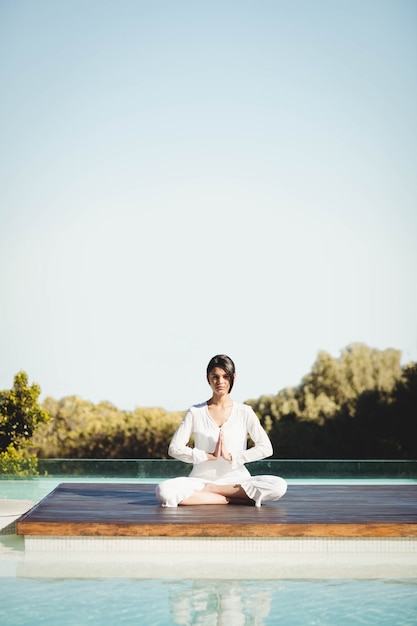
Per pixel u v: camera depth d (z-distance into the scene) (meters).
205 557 5.66
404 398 19.61
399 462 12.05
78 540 5.77
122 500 6.84
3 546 6.07
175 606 4.49
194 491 6.46
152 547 5.74
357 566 5.41
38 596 4.69
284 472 12.12
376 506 6.54
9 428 17.80
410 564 5.48
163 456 19.78
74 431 19.83
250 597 4.68
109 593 4.75
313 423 19.81
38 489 11.48
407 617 4.32
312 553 5.74
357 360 20.19
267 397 20.50
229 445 6.50
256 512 6.18
